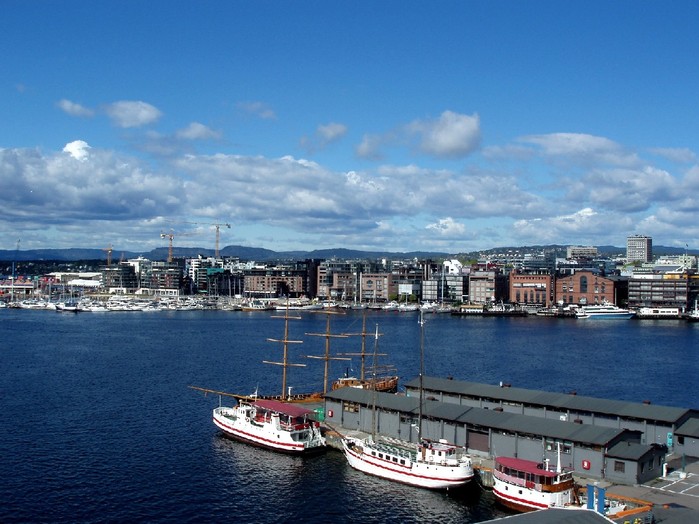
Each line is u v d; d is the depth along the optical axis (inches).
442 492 4109.3
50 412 6053.2
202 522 3725.4
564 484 3757.4
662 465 4035.4
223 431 5423.2
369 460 4426.7
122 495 4074.8
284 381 6486.2
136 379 7849.4
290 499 4035.4
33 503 3929.6
